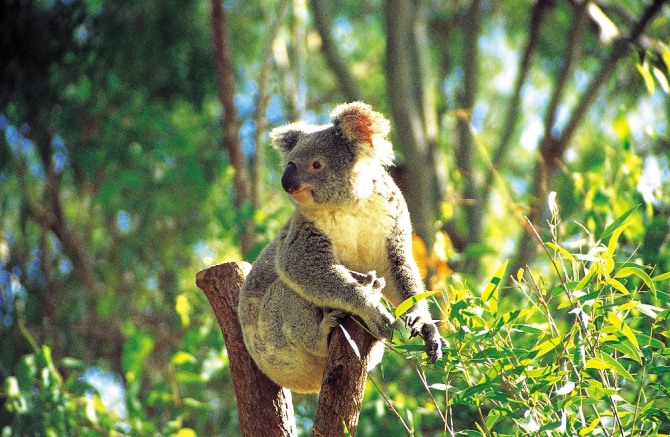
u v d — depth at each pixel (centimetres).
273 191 1591
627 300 579
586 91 1277
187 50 1573
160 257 1512
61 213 1510
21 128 1441
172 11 1558
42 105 1394
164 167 1517
